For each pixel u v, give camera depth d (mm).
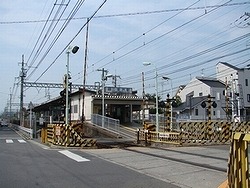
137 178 9953
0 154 16094
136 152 17422
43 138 24156
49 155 15953
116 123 37094
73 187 8594
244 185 5828
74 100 49812
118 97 44562
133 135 34281
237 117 36500
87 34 28891
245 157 5789
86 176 10203
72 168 11820
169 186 8828
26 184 8945
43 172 10898
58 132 20984
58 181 9383
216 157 15102
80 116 46562
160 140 25109
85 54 29562
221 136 24500
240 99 51125
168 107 29594
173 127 33188
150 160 14102
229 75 61969
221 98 61000
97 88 58594
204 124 25406
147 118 55125
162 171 11266
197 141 23906
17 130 52531
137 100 45812
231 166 6656
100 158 14906
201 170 11367
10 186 8680
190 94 67438
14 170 11273
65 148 19594
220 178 9914
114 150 18625
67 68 22719
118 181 9438
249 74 59281
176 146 21578
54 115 50969
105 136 33812
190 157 15125
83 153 17031
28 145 22234
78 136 20312
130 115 47312
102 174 10602
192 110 61438
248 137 5609
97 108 44938
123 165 12703
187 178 9984
